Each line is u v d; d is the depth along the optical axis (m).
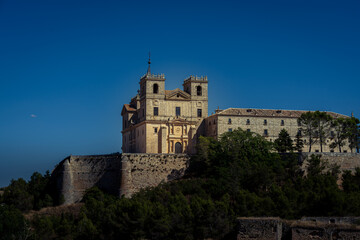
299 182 117.62
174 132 158.12
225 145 140.25
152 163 138.38
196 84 165.00
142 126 159.88
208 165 136.75
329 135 165.75
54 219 109.19
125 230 100.50
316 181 118.06
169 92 162.38
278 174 126.94
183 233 98.69
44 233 102.00
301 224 76.75
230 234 97.75
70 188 133.25
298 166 131.50
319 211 102.81
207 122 163.75
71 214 114.00
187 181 128.25
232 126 158.00
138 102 178.38
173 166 140.00
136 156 137.25
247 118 160.25
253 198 105.31
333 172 130.25
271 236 80.44
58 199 131.38
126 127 181.38
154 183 137.00
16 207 124.38
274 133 162.38
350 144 156.88
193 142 159.75
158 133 157.00
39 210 126.69
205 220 99.31
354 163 138.62
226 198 107.69
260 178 121.25
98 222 104.19
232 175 123.06
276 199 107.19
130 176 134.12
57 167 139.75
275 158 135.88
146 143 155.50
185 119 160.00
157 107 159.12
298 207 104.69
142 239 100.25
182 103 162.25
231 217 100.44
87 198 128.25
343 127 157.50
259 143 141.25
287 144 150.38
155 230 99.56
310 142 151.12
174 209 103.56
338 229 73.62
